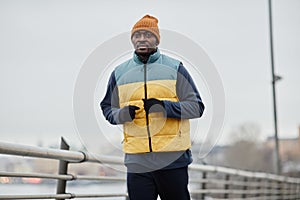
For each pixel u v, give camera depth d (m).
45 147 4.07
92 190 6.28
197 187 8.98
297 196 17.08
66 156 4.36
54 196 4.24
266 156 49.59
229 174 9.93
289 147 45.88
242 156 46.84
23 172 3.84
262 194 12.62
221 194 9.66
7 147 3.51
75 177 4.61
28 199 3.89
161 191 3.84
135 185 3.83
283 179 14.85
